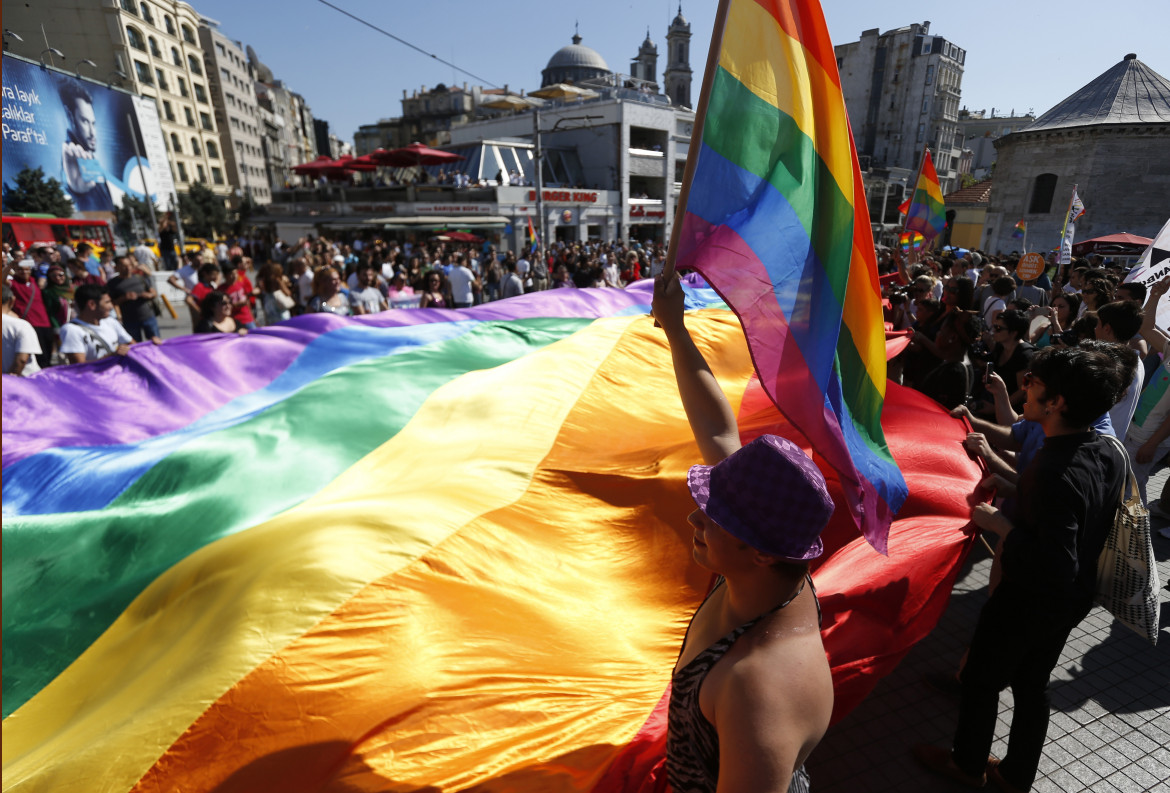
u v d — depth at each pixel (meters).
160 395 3.80
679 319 2.06
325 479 3.23
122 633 2.37
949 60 70.75
